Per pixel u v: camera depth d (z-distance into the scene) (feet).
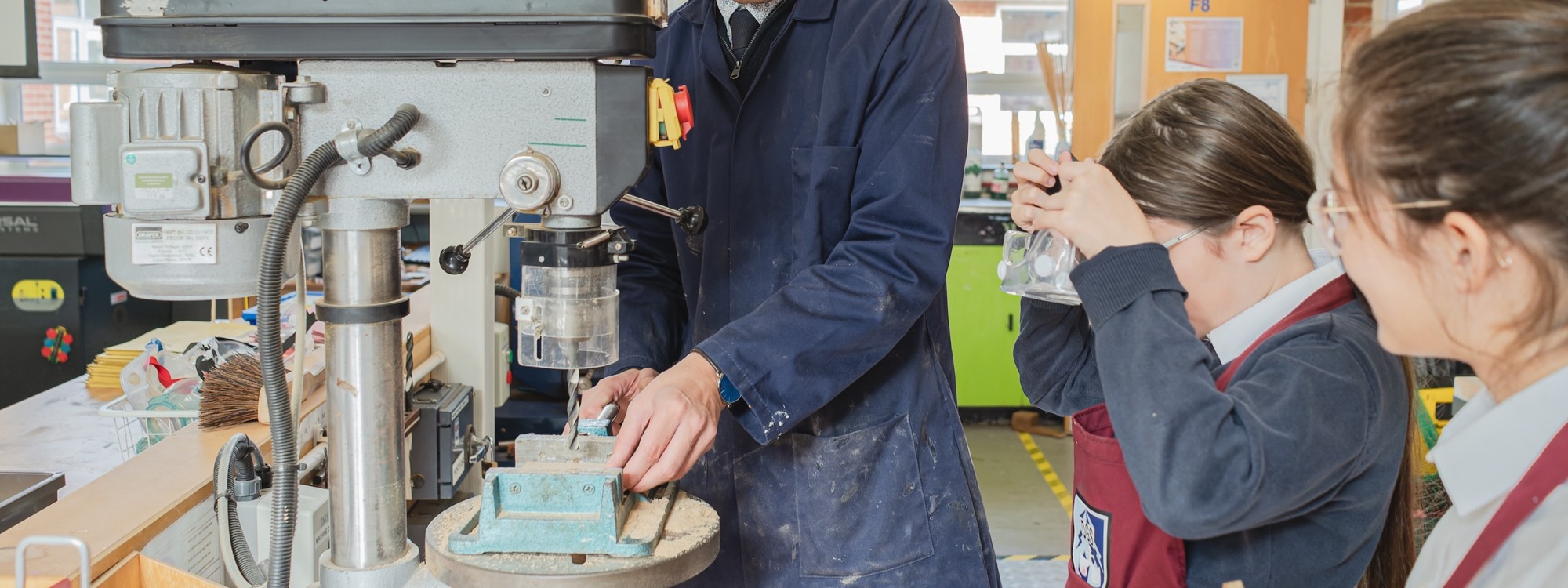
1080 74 14.92
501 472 3.05
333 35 2.87
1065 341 4.12
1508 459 2.49
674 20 4.83
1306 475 2.86
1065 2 15.93
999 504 12.35
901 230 4.00
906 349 4.50
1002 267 3.79
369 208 2.99
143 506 3.76
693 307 4.86
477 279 6.72
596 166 2.99
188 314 11.80
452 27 2.86
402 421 3.19
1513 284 2.30
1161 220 3.38
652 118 3.04
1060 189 3.70
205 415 4.80
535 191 2.93
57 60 14.90
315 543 4.12
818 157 4.26
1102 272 3.03
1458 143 2.25
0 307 11.25
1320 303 3.33
